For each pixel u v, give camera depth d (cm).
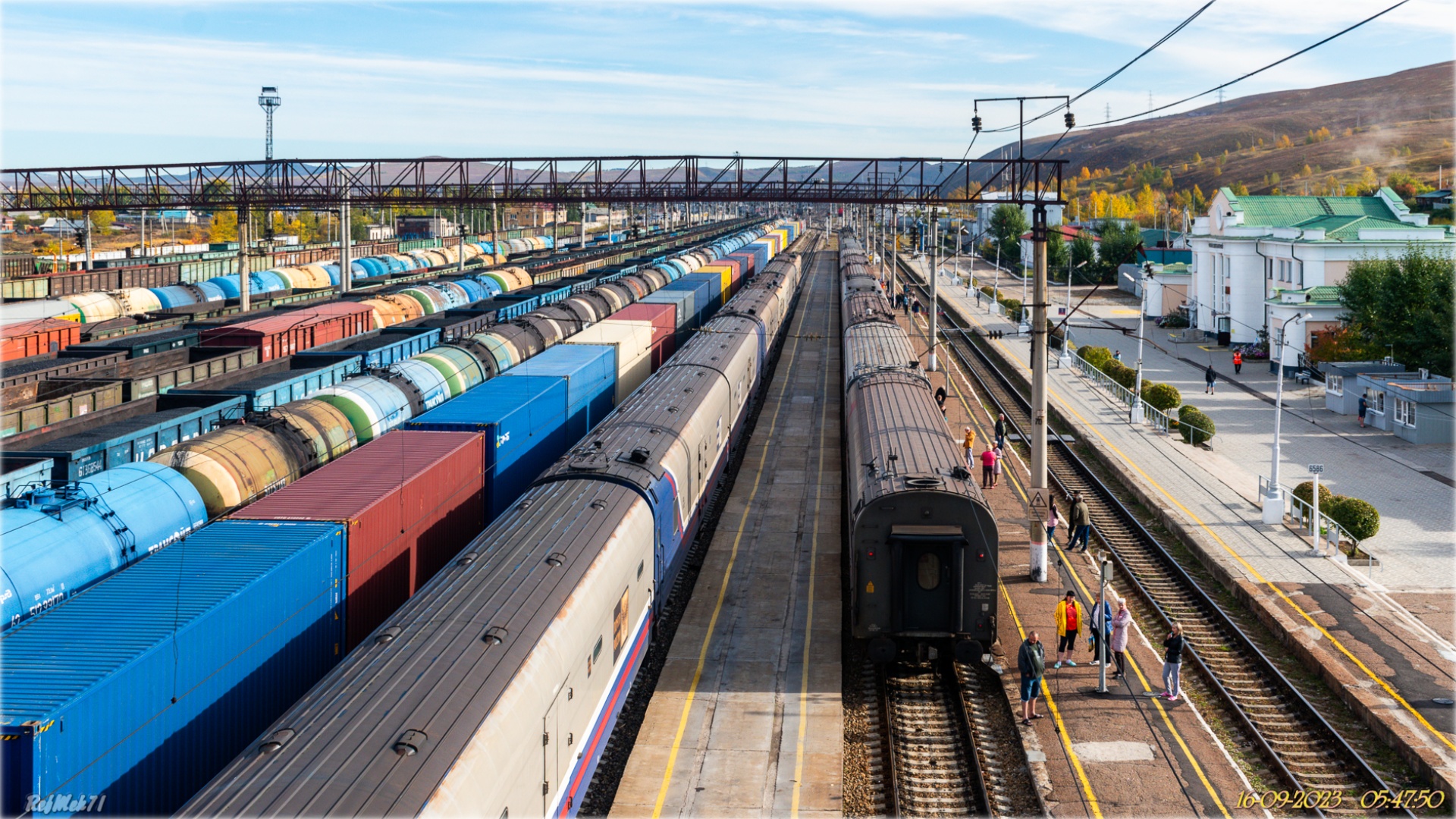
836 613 2459
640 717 1947
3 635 1260
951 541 2041
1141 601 2553
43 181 5041
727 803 1633
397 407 2736
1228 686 2067
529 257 10381
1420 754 1711
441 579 1549
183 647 1296
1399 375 4722
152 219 17850
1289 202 7562
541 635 1401
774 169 4328
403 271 7969
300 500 1844
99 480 1755
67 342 3881
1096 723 1900
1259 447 4178
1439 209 9581
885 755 1808
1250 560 2723
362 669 1256
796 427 4606
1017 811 1619
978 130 2877
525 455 2742
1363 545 2902
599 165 4497
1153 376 5931
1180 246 9988
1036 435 2620
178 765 1294
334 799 990
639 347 4188
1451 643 2183
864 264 8644
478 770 1124
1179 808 1616
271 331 3566
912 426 2547
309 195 4762
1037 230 2595
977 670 2153
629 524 1909
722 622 2400
